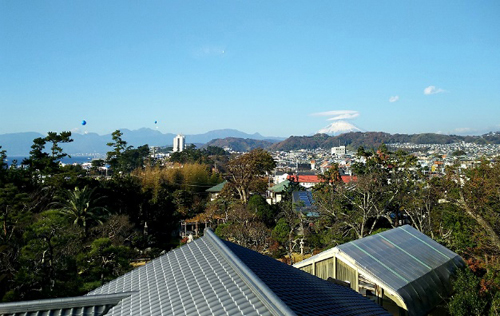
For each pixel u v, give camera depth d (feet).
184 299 32.27
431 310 50.93
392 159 134.41
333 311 31.17
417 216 112.68
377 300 51.19
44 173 134.72
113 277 80.89
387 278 50.85
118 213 133.59
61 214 103.45
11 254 77.05
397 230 71.72
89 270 81.56
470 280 53.67
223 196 184.55
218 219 160.86
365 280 53.31
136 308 33.24
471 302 48.85
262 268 38.27
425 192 110.63
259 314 27.22
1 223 84.17
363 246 59.93
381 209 115.65
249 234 121.29
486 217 75.36
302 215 128.77
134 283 39.17
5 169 122.72
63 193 122.42
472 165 117.70
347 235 117.60
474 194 81.71
